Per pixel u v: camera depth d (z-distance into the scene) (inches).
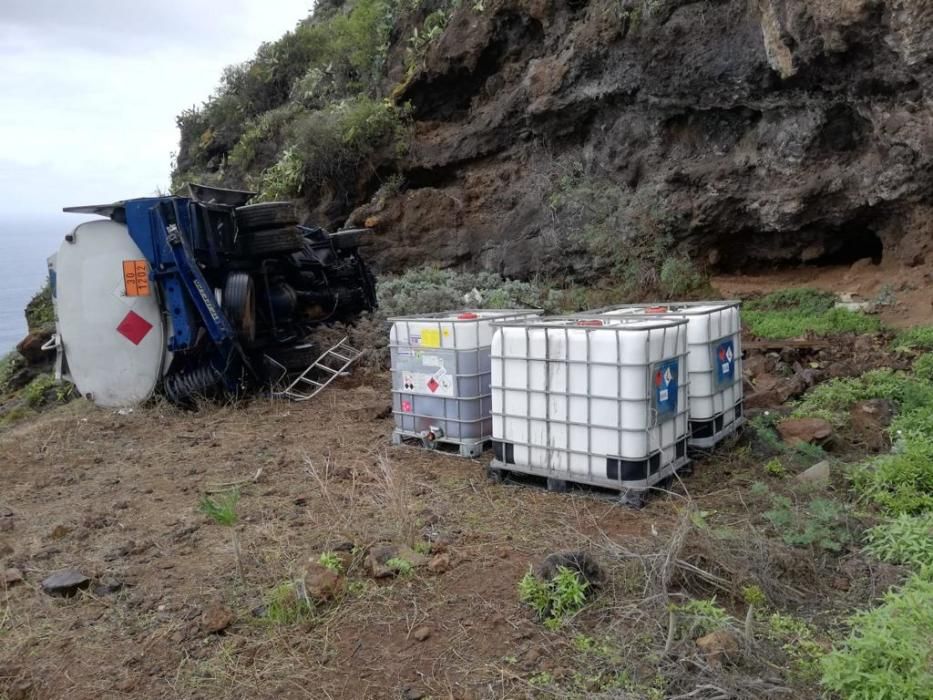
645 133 473.7
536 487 219.3
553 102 503.8
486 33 560.4
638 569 162.2
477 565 172.4
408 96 612.7
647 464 201.6
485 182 557.9
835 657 128.0
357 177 618.8
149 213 333.1
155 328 345.7
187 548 191.0
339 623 152.4
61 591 169.3
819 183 399.9
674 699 124.3
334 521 201.6
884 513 192.4
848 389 282.4
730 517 194.7
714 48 422.9
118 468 268.2
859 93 373.7
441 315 269.7
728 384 247.6
